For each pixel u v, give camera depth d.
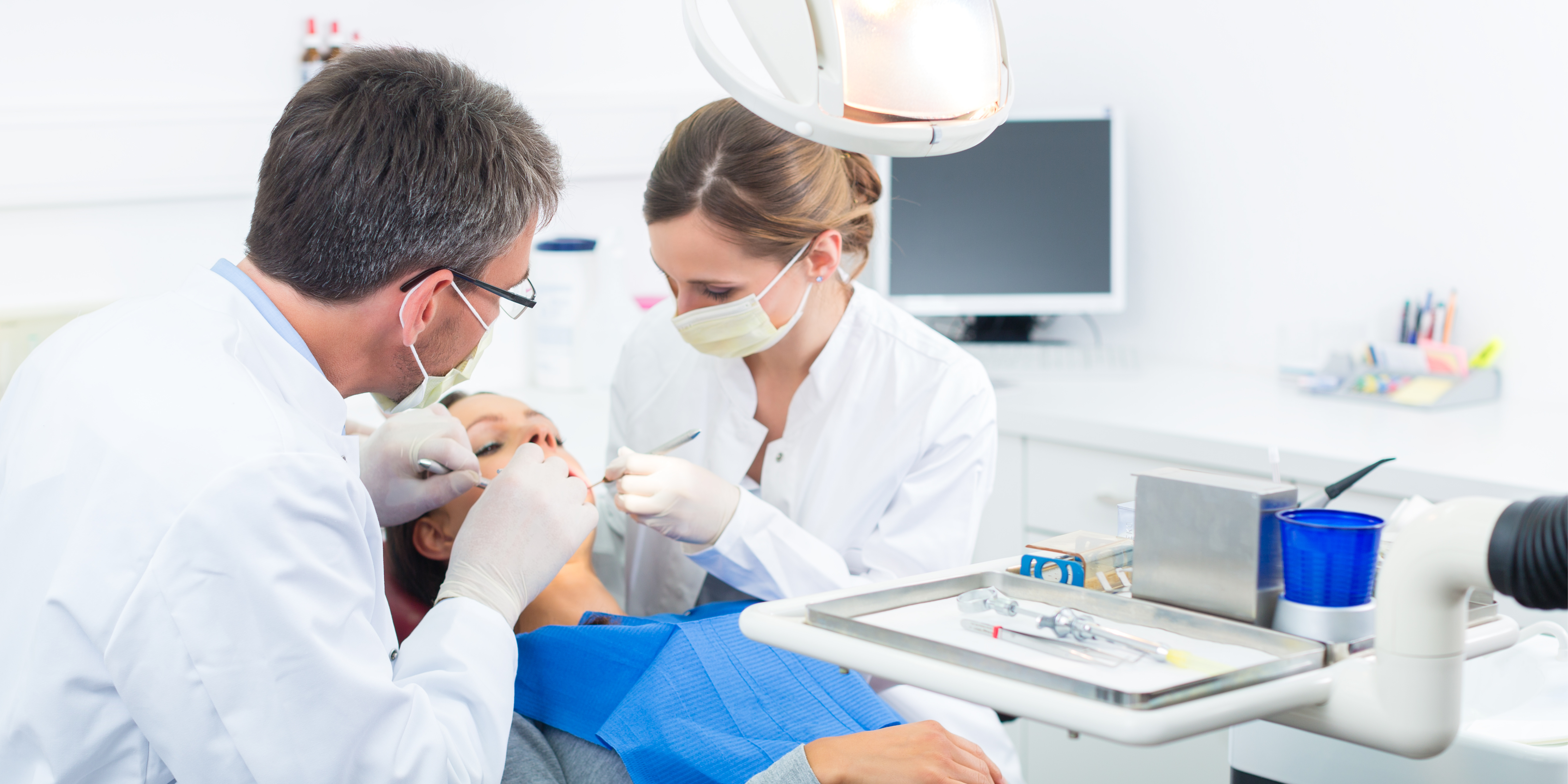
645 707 1.29
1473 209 2.45
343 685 0.93
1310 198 2.68
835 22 0.88
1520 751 1.02
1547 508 0.72
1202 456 2.14
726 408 1.66
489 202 1.08
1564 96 2.30
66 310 1.99
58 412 0.96
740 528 1.42
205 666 0.88
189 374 0.96
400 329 1.10
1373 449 2.02
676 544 1.69
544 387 2.54
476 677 1.09
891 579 1.01
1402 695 0.76
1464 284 2.48
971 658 0.79
